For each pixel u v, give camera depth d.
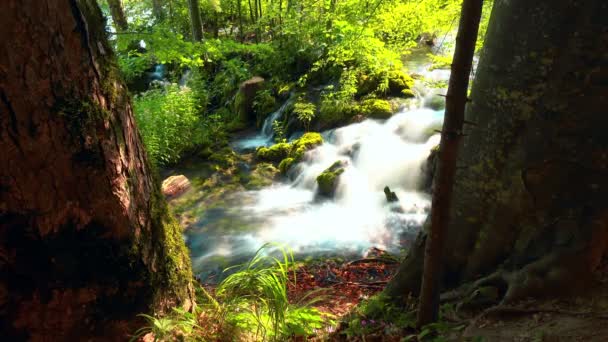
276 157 9.39
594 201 2.73
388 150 8.29
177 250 2.77
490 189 3.06
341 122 9.57
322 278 5.40
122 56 10.02
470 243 3.23
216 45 8.88
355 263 5.73
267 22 13.13
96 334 2.22
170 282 2.61
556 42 2.66
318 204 7.78
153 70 14.84
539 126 2.80
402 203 7.29
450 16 7.82
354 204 7.58
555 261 2.77
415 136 8.45
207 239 6.84
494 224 3.07
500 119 2.95
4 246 1.94
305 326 3.18
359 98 9.96
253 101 11.53
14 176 1.86
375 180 8.05
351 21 9.23
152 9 16.25
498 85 2.93
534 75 2.76
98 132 2.03
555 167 2.79
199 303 3.07
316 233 6.74
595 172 2.71
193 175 8.98
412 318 3.22
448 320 2.99
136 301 2.34
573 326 2.53
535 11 2.71
